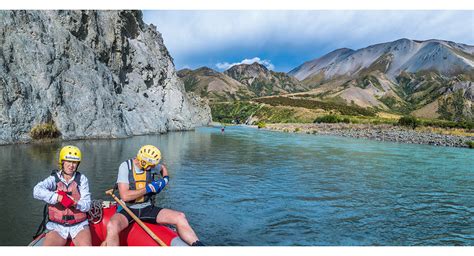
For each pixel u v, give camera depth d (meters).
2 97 26.36
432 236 9.07
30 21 30.72
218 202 11.82
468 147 36.97
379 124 85.69
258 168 19.33
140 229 5.89
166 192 12.98
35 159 18.88
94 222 6.07
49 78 30.78
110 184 13.41
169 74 61.34
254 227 9.41
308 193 13.54
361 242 8.52
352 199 12.81
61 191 5.46
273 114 150.25
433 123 77.19
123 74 46.88
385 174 18.41
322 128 77.81
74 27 36.38
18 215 9.53
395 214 11.03
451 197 13.43
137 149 25.45
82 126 33.16
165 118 52.25
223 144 34.69
